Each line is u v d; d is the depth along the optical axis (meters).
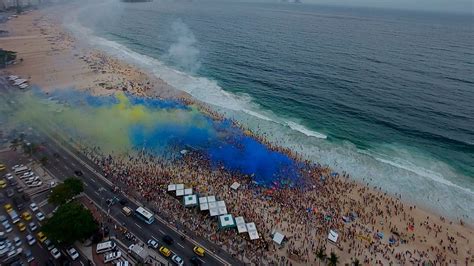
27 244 52.88
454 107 117.12
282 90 130.62
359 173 80.56
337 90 132.00
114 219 59.34
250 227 59.44
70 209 53.59
